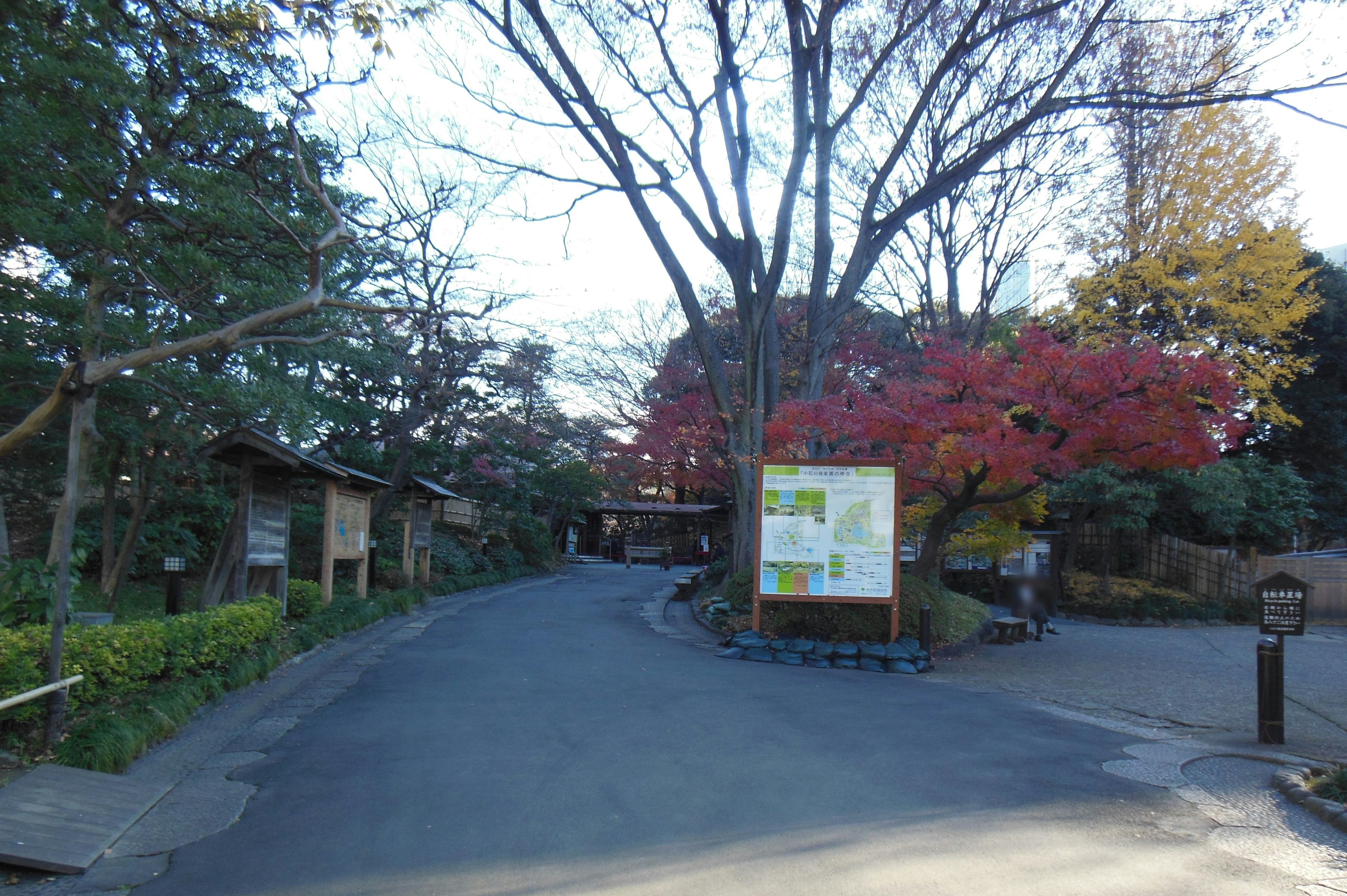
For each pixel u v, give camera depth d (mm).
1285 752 7492
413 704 8906
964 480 13930
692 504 51125
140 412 12625
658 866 4613
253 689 9531
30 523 15422
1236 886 4441
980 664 13219
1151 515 26328
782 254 16062
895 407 12898
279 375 14047
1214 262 19359
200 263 10211
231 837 5188
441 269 17031
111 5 9289
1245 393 19703
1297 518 25250
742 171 16219
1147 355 11703
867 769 6512
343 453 20781
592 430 26797
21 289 10445
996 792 6000
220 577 11906
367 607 15359
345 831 5215
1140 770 6727
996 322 24359
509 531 32438
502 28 14781
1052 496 22344
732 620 15227
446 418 21688
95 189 10172
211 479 17469
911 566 15922
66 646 6992
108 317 11156
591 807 5590
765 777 6246
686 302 16953
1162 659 14297
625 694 9469
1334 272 23922
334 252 12766
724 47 15188
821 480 13406
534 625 16094
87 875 4672
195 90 10773
